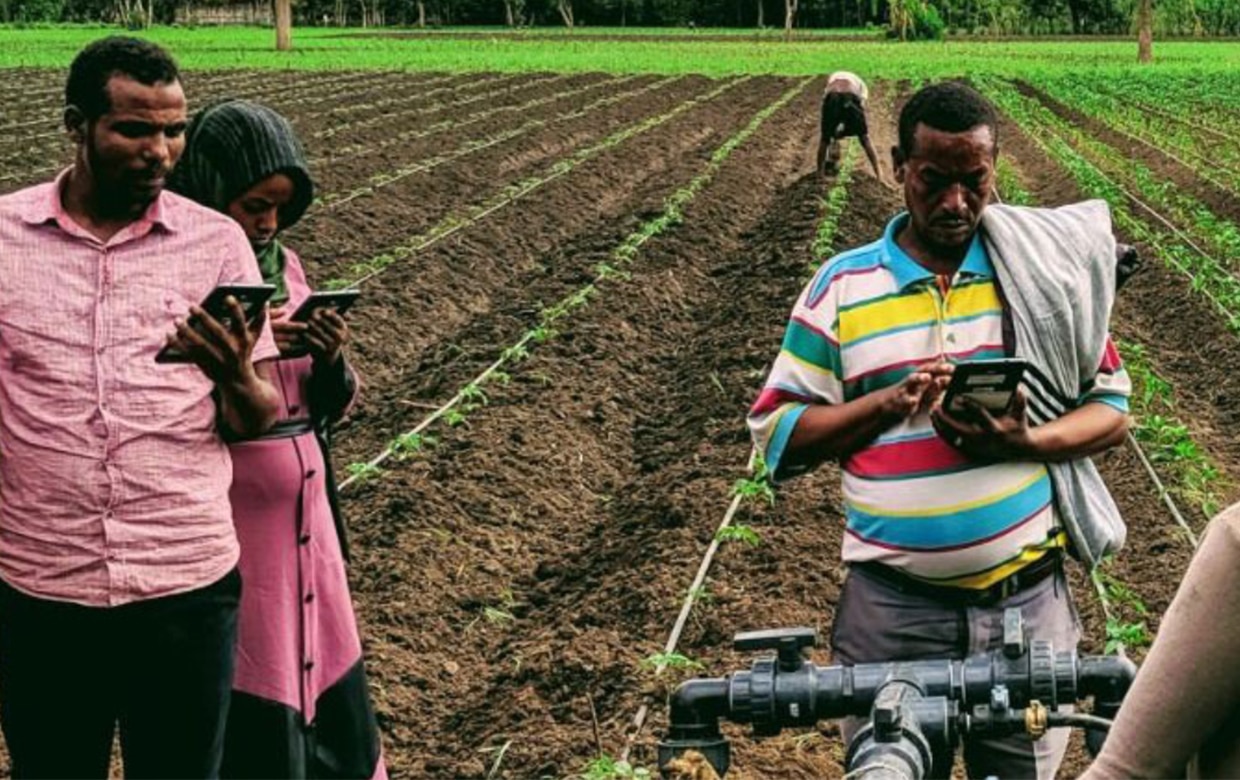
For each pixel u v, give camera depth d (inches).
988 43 3398.1
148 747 194.5
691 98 1742.1
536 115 1477.6
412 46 3009.4
